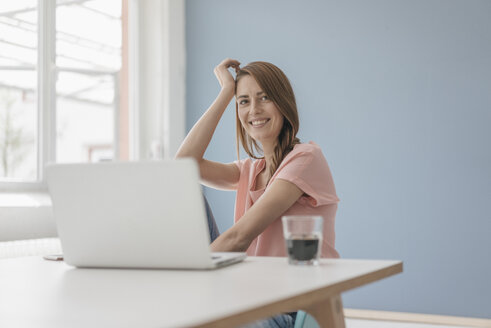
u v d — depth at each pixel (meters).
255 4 3.71
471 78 3.11
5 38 3.01
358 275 0.85
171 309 0.62
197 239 0.94
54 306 0.66
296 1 3.58
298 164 1.43
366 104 3.34
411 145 3.22
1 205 2.76
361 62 3.38
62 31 3.33
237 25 3.77
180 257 0.96
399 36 3.29
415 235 3.17
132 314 0.60
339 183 3.38
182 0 3.91
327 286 0.77
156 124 3.79
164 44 3.79
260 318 0.63
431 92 3.19
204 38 3.86
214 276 0.87
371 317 3.22
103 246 1.01
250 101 1.67
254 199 1.65
